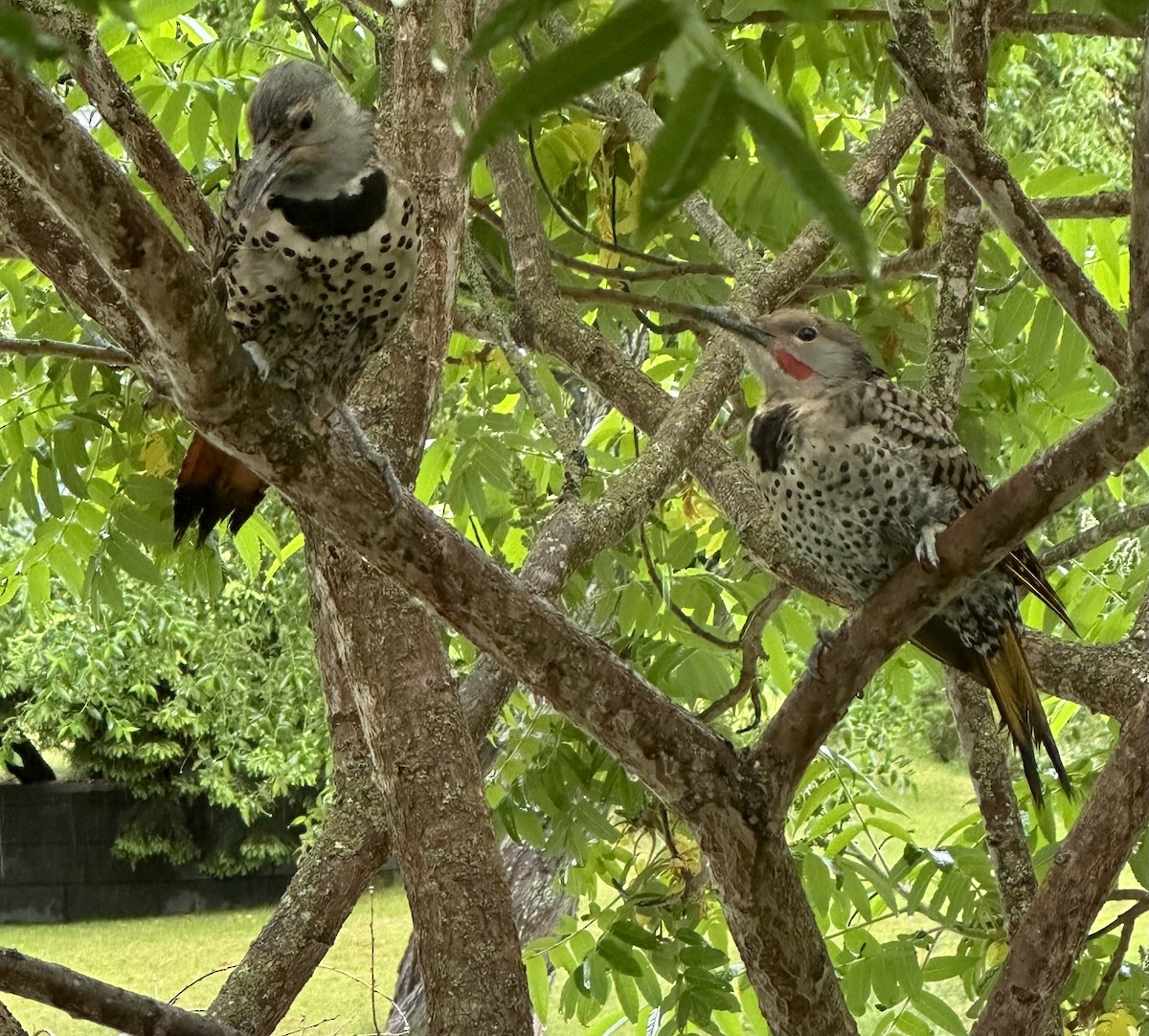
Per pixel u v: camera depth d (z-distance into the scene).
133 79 4.62
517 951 2.90
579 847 4.37
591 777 4.45
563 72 0.83
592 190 5.20
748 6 3.39
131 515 4.60
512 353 3.63
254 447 2.18
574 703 2.53
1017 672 3.28
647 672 4.39
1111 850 2.87
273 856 12.33
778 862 2.63
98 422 4.57
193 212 2.89
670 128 0.82
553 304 4.19
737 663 5.50
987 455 4.81
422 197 3.26
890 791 8.80
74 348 4.11
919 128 4.32
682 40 0.83
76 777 12.61
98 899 12.40
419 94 3.26
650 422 4.10
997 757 3.56
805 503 3.41
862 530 3.37
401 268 2.83
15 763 12.09
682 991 4.15
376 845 3.64
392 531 2.33
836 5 0.85
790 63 4.03
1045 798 4.55
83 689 10.20
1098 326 2.67
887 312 4.60
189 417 2.16
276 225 2.71
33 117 1.62
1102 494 7.40
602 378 4.16
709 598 4.93
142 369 2.35
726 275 4.54
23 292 4.95
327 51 4.65
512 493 4.51
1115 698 3.34
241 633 9.84
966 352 3.72
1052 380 4.77
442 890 2.89
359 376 3.30
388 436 3.18
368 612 3.02
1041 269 2.67
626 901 4.55
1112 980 4.04
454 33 3.17
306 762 10.07
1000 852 3.51
